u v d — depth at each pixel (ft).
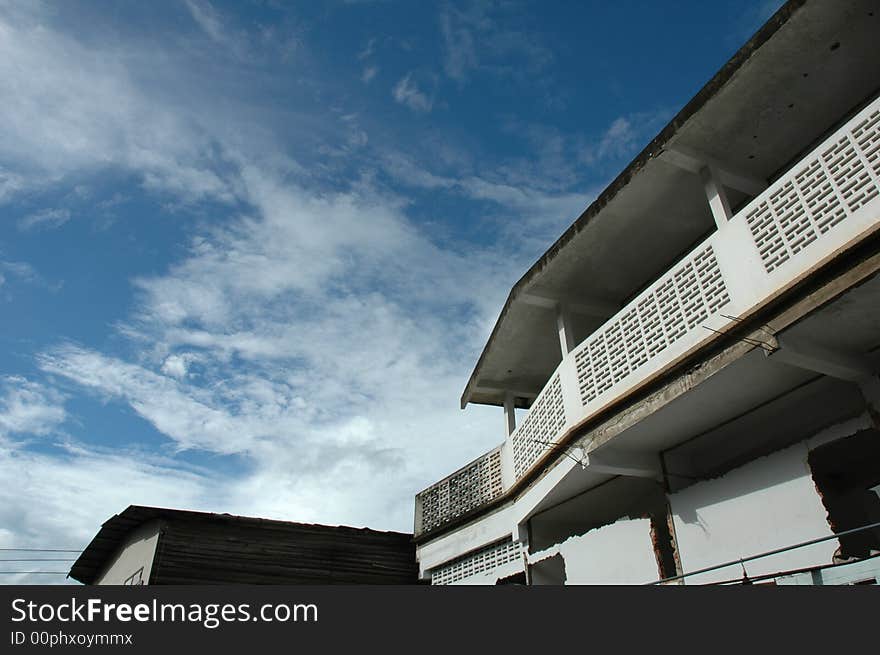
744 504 25.44
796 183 21.45
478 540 44.68
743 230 23.27
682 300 25.72
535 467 37.17
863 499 26.35
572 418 31.73
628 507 38.47
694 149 27.63
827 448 24.09
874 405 22.00
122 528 45.88
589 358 31.30
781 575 20.52
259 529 45.21
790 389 25.17
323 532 47.55
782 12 22.93
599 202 31.32
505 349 43.80
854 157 19.61
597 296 37.93
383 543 50.19
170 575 40.50
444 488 51.01
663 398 26.04
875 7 22.38
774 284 21.49
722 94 25.34
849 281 19.13
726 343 23.35
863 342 22.00
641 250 34.35
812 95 25.76
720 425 27.96
